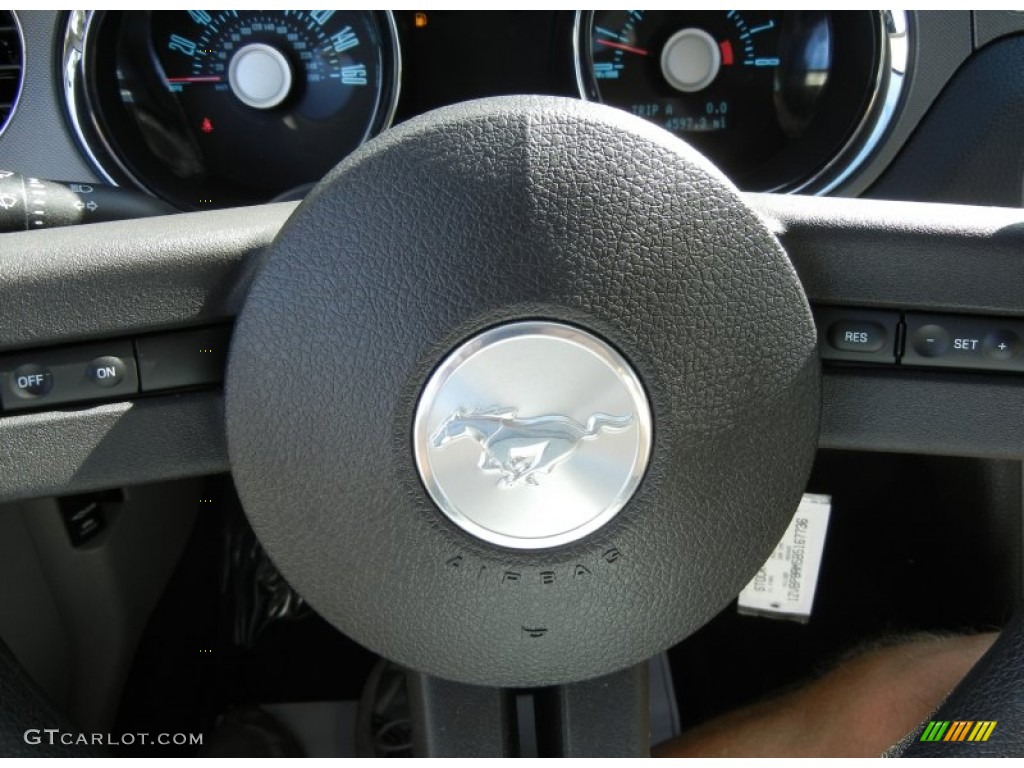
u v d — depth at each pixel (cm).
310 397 74
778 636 155
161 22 147
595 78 154
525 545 76
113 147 145
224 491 154
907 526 147
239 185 158
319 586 79
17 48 137
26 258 80
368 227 72
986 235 84
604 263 72
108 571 128
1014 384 86
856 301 85
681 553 78
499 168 72
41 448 82
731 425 76
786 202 86
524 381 73
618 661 82
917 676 132
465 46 153
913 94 139
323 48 150
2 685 83
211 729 155
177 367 83
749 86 153
